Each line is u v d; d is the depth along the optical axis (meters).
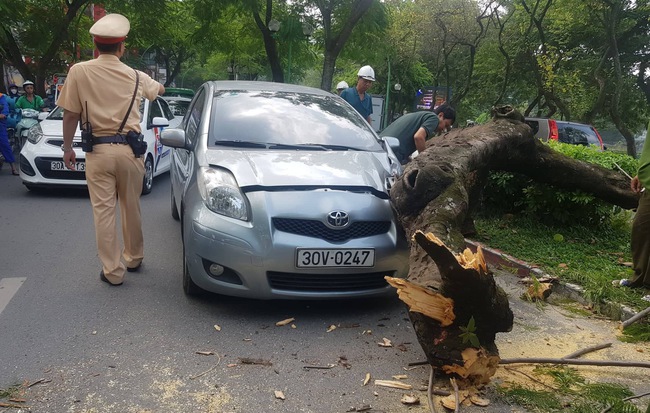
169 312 4.32
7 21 15.69
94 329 3.97
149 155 9.30
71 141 4.72
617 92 18.30
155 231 6.75
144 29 22.72
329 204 4.15
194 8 18.75
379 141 5.50
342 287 4.21
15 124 12.33
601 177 6.63
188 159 5.21
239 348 3.79
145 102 9.73
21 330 3.92
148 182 9.34
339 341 3.96
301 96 5.93
